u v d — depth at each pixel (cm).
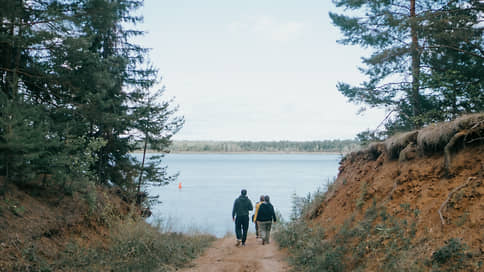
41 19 836
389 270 484
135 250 740
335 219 836
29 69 902
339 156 1312
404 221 552
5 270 474
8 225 561
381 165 825
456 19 1174
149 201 1373
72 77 923
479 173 503
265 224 1145
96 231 773
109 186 1180
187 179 9500
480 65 1176
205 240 1264
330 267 612
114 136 1255
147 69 1342
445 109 1137
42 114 831
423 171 617
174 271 717
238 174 12131
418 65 1341
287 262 779
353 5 1513
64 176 743
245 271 720
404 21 1291
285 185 6969
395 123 1463
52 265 550
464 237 432
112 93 1233
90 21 950
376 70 1484
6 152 627
